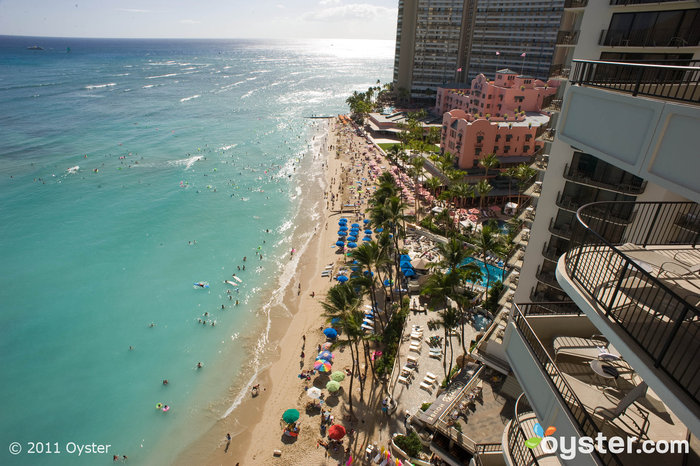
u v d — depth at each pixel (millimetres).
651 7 21672
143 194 88062
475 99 126312
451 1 174750
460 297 36562
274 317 52562
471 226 68250
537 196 31516
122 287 57094
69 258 63250
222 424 38031
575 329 13102
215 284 58812
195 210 81625
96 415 38594
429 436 32781
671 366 7840
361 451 34312
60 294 55094
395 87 199250
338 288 43500
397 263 58844
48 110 169500
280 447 35500
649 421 9984
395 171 104500
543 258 29359
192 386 42156
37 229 71375
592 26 24297
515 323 12398
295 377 43156
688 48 20875
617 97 9750
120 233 71312
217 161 113000
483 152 87750
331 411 38344
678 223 14914
